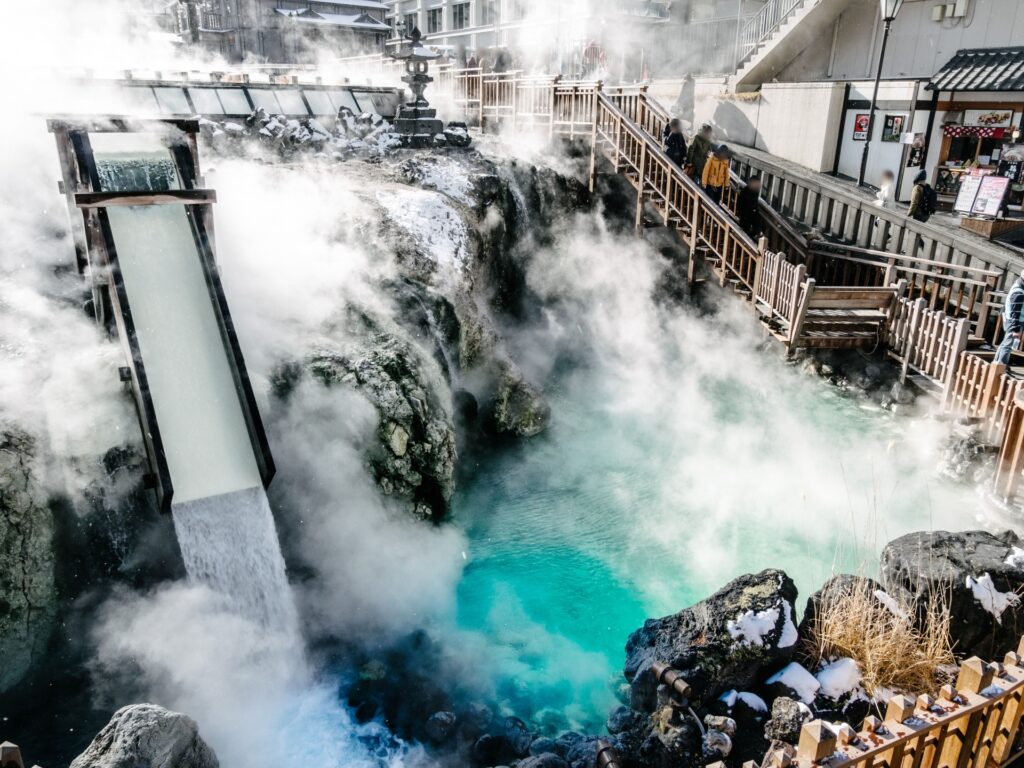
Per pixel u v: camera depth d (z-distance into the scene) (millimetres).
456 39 39094
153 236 8273
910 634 6531
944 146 16203
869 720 4086
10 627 6832
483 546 9461
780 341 12789
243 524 7293
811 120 17734
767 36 20500
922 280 13227
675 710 6176
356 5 38562
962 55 16234
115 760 4887
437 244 12008
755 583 6980
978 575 6719
